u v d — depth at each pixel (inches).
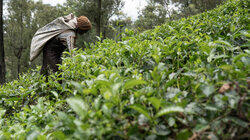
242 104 36.4
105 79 51.8
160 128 38.3
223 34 97.0
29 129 57.3
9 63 965.2
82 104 38.4
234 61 47.7
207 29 103.5
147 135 37.9
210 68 48.2
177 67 68.9
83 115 36.0
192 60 66.3
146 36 115.8
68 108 67.1
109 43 107.6
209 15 149.3
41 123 62.7
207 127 35.4
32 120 61.9
